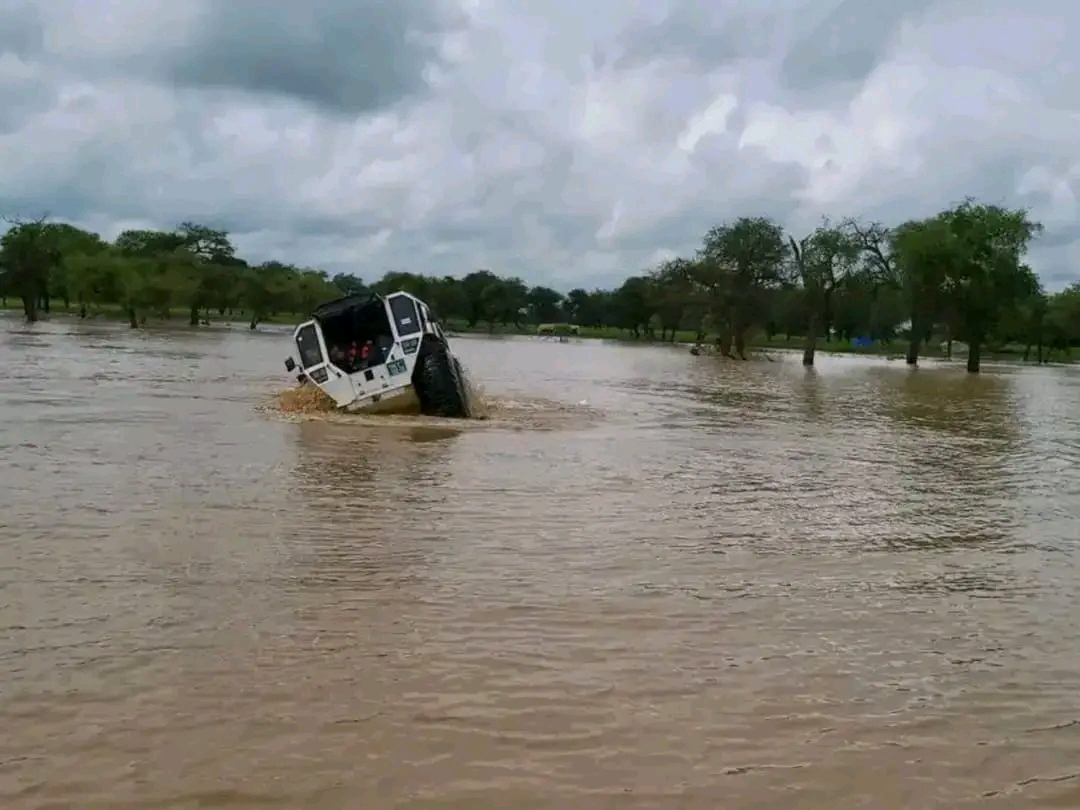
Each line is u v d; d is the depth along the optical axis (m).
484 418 24.58
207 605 8.04
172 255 112.19
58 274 98.94
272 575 8.99
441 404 24.17
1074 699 6.67
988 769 5.59
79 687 6.28
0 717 5.82
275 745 5.57
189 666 6.69
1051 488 15.99
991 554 10.98
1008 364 89.12
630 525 11.80
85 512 11.44
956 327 66.94
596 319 168.62
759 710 6.29
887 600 8.94
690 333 156.50
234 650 7.02
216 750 5.49
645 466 16.88
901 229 71.69
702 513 12.74
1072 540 11.89
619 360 67.69
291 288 112.12
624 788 5.22
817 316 70.69
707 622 8.05
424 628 7.63
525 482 14.71
